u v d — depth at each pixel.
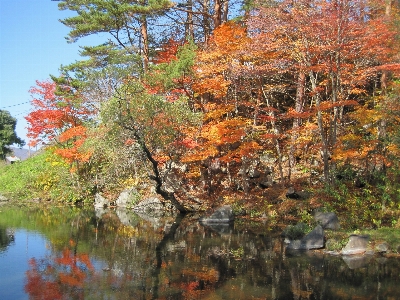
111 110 14.34
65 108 20.95
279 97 21.92
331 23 13.92
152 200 19.28
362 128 16.33
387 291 7.57
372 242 10.62
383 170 14.77
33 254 10.62
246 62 17.33
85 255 10.52
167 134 15.13
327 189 14.73
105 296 7.37
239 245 11.70
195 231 14.06
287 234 12.20
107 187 21.58
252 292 7.57
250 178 18.97
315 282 8.15
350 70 16.19
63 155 19.70
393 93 13.73
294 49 15.71
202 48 19.16
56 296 7.38
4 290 7.70
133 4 18.91
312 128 16.03
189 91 18.11
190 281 8.25
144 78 16.94
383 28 13.62
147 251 11.00
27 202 22.73
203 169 18.72
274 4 16.28
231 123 16.06
